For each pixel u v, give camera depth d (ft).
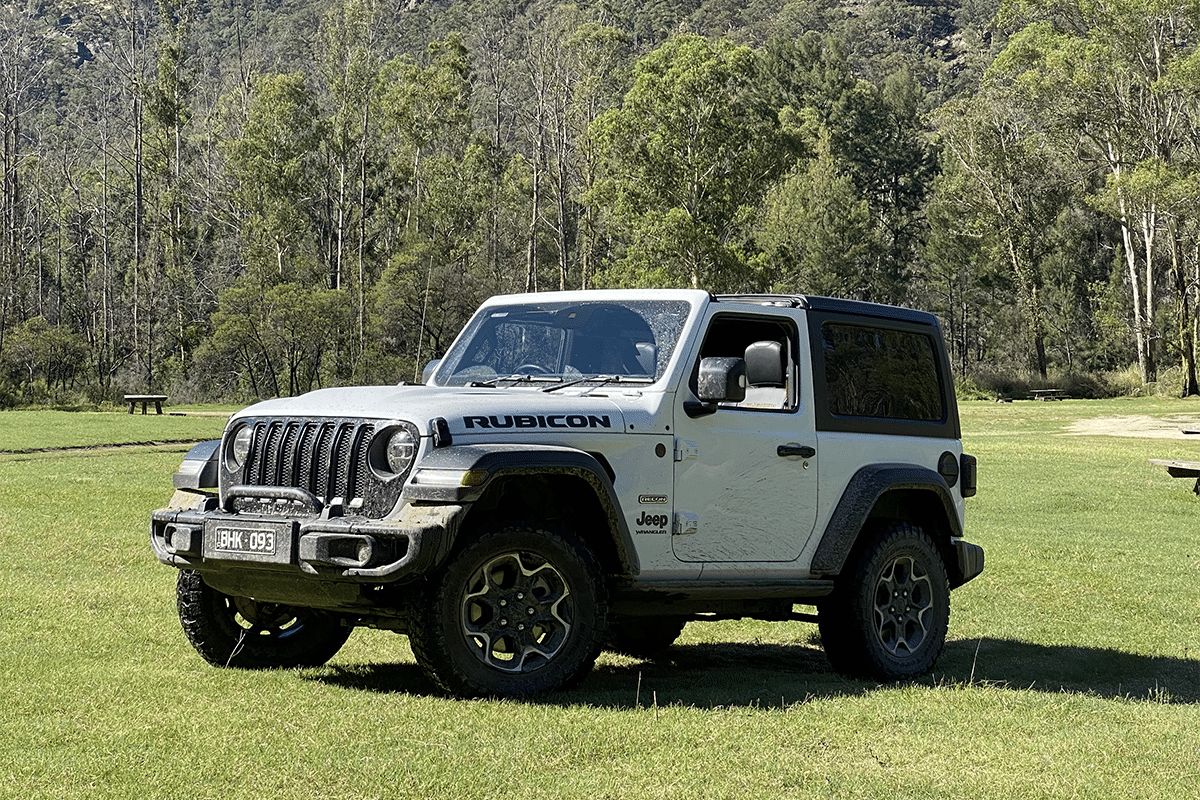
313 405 20.90
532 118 307.78
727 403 23.18
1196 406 194.59
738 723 19.31
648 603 22.94
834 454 24.27
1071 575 38.60
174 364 261.85
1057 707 21.56
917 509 26.61
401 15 563.89
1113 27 224.53
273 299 245.45
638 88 230.89
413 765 16.35
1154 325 257.96
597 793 15.58
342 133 290.35
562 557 20.31
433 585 19.40
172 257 288.30
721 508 22.62
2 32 323.78
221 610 22.85
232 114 333.42
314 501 19.86
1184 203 209.15
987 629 30.60
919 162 391.24
